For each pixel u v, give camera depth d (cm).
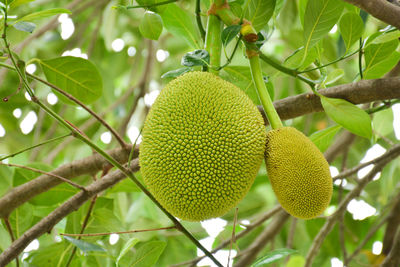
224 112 152
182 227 164
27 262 201
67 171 204
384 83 170
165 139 151
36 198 209
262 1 175
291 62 184
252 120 155
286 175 152
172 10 200
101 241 211
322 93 177
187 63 164
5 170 234
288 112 183
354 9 177
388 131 247
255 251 258
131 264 182
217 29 171
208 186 149
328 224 231
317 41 169
